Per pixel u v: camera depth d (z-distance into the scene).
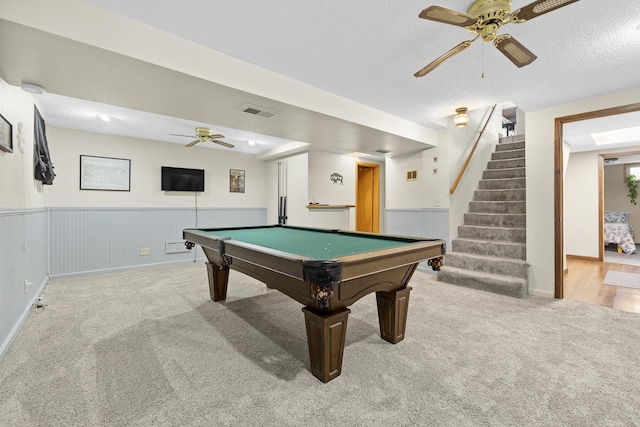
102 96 2.53
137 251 4.93
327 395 1.62
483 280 3.59
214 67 2.25
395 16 1.85
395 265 1.87
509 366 1.92
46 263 3.97
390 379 1.78
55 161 4.21
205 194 5.69
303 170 5.53
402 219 5.12
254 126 3.48
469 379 1.78
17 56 1.86
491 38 1.68
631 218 7.41
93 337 2.32
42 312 2.87
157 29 1.98
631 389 1.67
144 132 4.54
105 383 1.72
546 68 2.49
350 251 2.01
